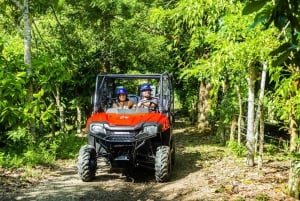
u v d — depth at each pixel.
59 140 11.95
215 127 17.59
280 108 7.79
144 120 8.77
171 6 13.97
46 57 11.39
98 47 16.83
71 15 16.09
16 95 10.09
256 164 9.64
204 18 9.36
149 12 15.38
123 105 9.62
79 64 16.45
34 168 9.59
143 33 16.66
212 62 7.70
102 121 8.78
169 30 15.79
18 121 10.45
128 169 9.59
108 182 8.51
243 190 7.22
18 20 14.02
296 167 6.49
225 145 13.71
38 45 15.52
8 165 9.45
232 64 7.86
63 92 16.59
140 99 10.05
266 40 6.61
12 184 8.09
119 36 16.55
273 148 11.55
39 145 11.06
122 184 8.34
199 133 17.69
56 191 7.74
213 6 7.86
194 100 22.41
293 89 6.37
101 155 8.76
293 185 6.68
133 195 7.52
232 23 6.91
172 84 10.06
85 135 15.93
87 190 7.86
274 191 7.06
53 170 9.66
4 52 12.35
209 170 9.26
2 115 10.11
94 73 16.67
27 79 10.68
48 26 16.27
